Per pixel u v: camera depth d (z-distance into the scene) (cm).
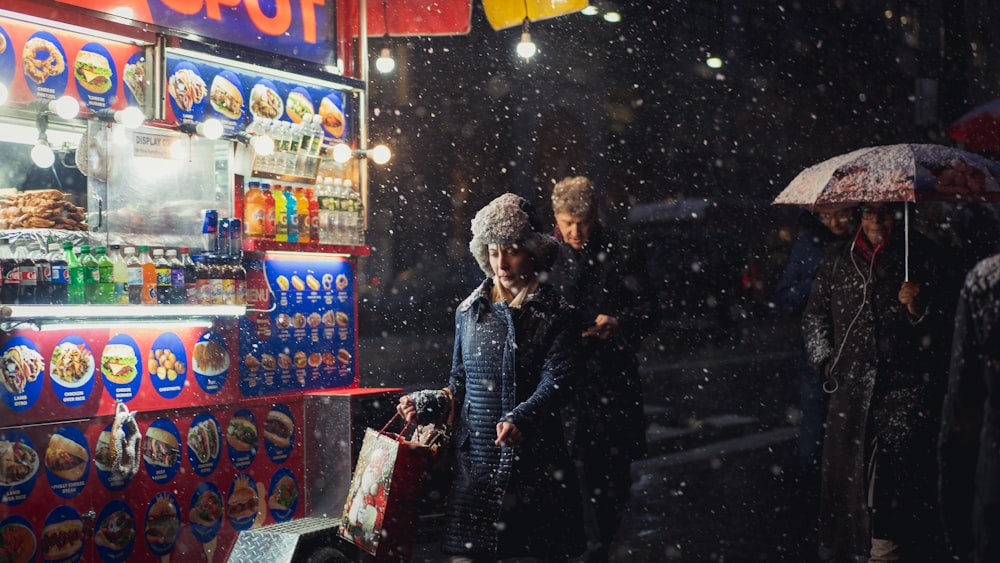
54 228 480
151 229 521
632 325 596
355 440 573
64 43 486
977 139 1052
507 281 463
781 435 1120
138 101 519
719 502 830
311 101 618
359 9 645
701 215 2692
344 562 522
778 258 2775
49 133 531
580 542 457
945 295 557
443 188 2667
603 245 605
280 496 570
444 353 1958
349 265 629
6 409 439
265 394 565
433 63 2634
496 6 946
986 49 1354
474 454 455
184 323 514
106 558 480
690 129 3228
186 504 519
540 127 2861
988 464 350
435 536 673
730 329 2467
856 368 560
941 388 552
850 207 671
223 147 552
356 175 643
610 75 3000
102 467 477
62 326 455
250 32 571
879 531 557
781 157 3372
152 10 515
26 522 447
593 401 586
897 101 3045
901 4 2844
